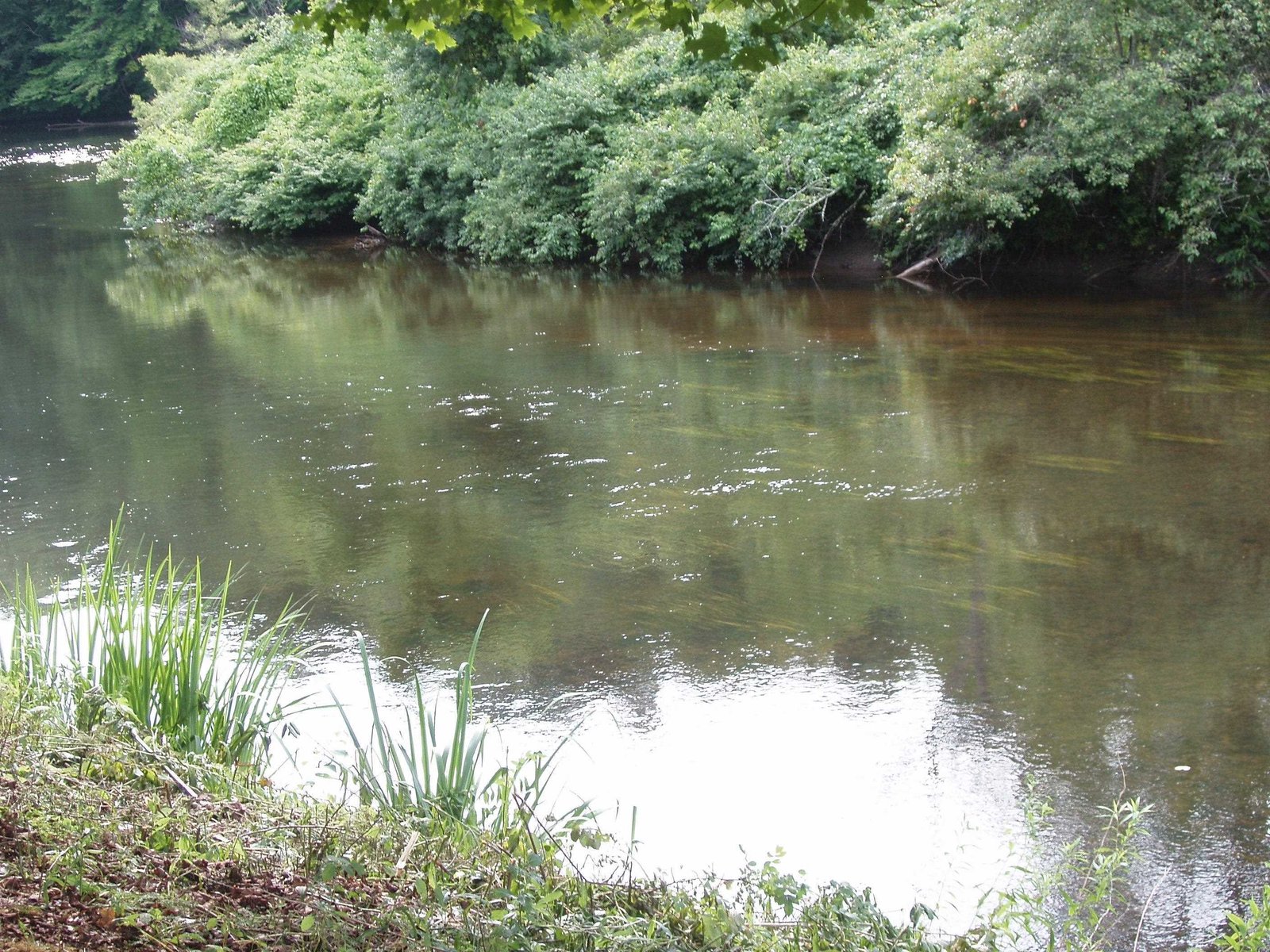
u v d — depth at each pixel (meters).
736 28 21.31
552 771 5.47
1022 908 4.80
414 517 10.12
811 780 6.05
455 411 13.34
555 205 23.78
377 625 8.06
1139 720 6.52
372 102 30.00
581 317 18.45
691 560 8.98
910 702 6.81
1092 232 18.89
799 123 21.23
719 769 6.18
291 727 5.70
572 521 9.88
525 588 8.59
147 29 56.00
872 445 11.45
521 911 3.17
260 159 29.58
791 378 14.02
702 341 16.25
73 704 4.77
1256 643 7.31
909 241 19.69
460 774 4.49
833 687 7.02
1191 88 16.94
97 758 3.88
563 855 4.15
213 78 36.34
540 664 7.41
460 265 24.62
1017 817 5.68
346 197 28.80
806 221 21.03
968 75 17.14
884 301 18.31
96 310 20.61
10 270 25.23
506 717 6.76
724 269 21.89
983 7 18.41
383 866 3.40
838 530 9.45
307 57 33.19
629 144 22.19
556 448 11.84
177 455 12.18
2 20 59.31
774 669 7.26
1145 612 7.80
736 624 7.88
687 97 23.33
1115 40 16.86
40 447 12.62
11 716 4.07
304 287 22.67
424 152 26.12
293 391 14.55
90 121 59.62
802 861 5.38
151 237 29.55
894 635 7.65
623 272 22.50
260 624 8.10
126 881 3.11
